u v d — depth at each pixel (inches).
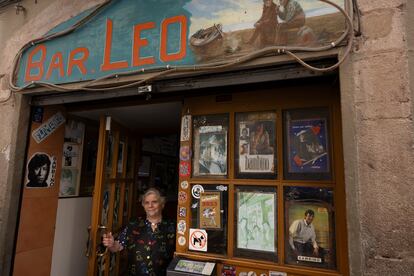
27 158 97.5
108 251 106.6
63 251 112.1
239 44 67.3
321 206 69.7
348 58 56.6
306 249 69.5
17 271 93.2
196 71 69.8
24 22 97.9
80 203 121.5
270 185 74.9
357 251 50.8
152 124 131.3
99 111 112.3
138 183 149.1
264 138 78.2
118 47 80.4
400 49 54.0
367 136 53.4
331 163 70.6
